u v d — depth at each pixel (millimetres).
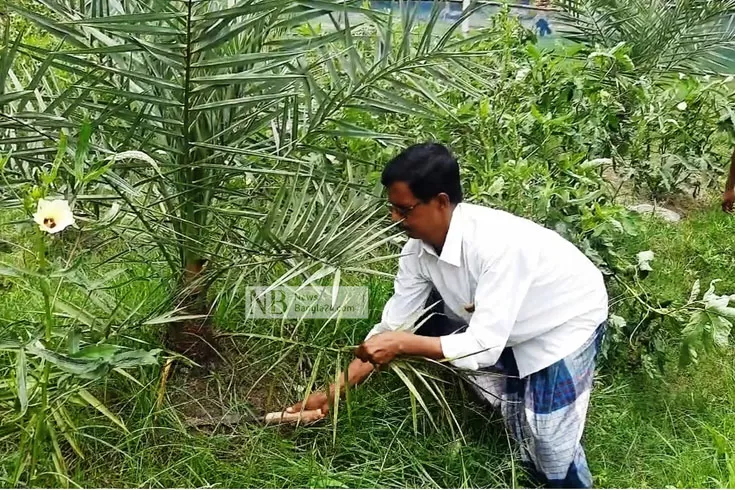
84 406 2252
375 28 2973
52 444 2094
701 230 4434
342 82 2686
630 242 4027
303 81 2520
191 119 2285
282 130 2473
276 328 2797
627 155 4391
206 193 2439
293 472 2260
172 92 2262
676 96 4445
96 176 1800
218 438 2375
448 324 2562
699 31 5234
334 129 2498
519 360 2316
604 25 5270
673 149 4566
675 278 3801
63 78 2963
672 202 4969
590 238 3029
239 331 2789
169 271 3074
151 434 2354
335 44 2900
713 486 2426
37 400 2059
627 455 2570
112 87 2297
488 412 2570
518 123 3305
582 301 2260
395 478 2322
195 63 2098
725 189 4895
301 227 2111
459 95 3596
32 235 2977
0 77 1997
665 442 2629
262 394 2639
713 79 4812
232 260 2391
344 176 2711
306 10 2330
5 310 2852
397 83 2459
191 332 2586
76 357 1787
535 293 2219
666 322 2889
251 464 2295
